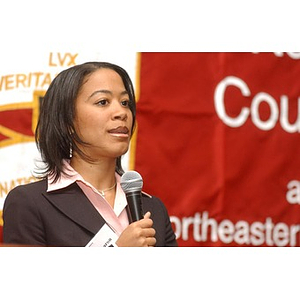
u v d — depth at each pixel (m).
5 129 7.52
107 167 4.52
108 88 4.38
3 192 7.45
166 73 8.23
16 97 7.57
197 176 8.30
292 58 8.73
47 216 4.21
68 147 4.51
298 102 8.73
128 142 4.44
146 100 8.14
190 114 8.30
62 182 4.39
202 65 8.40
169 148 8.21
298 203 8.66
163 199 8.16
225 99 8.46
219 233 8.33
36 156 7.54
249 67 8.57
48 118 4.49
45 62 7.66
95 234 4.22
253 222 8.48
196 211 8.27
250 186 8.50
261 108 8.60
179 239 8.21
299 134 8.72
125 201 4.52
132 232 3.97
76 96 4.39
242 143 8.50
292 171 8.66
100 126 4.32
